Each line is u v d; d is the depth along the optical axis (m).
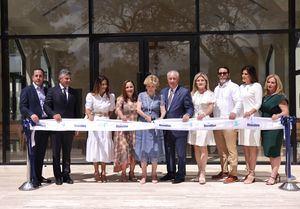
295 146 9.95
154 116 8.01
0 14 10.38
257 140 7.89
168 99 8.10
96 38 10.35
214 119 7.77
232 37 10.20
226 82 8.18
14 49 10.41
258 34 10.15
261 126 7.69
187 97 7.98
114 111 8.54
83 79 10.37
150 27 10.30
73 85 10.37
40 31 10.41
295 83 10.03
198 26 10.20
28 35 10.38
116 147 8.20
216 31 10.18
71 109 8.20
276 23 10.11
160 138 8.02
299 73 10.03
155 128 7.87
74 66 10.38
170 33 10.25
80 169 9.71
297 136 9.98
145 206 6.56
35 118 7.83
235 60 10.18
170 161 8.30
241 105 7.94
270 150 7.80
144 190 7.54
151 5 10.31
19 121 10.36
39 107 8.15
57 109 8.06
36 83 8.22
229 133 8.05
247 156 8.13
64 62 10.38
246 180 8.05
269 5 10.13
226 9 10.20
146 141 7.98
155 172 8.12
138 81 10.30
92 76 10.33
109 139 8.18
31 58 10.41
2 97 10.37
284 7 10.09
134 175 8.86
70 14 10.38
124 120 7.91
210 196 7.10
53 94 8.07
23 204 6.75
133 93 8.23
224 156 8.48
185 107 8.00
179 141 8.04
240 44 10.18
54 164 8.09
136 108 8.10
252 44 10.17
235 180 8.15
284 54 10.11
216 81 10.19
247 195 7.14
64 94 8.11
